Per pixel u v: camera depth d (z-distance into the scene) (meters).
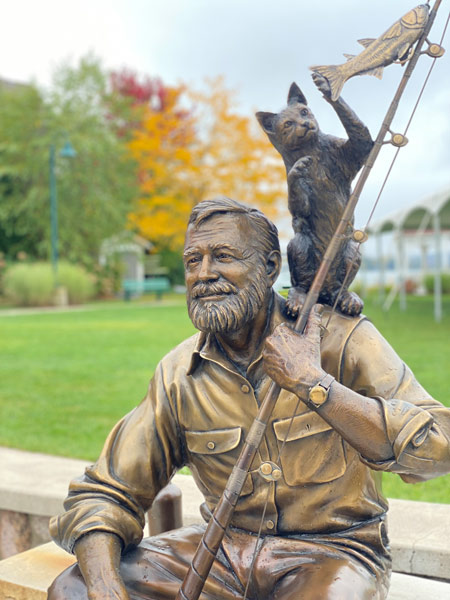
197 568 1.87
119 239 27.34
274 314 2.11
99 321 16.44
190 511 3.32
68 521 2.07
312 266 2.08
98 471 2.16
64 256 25.94
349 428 1.79
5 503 3.86
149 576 2.05
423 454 1.79
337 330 2.07
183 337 12.69
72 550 2.06
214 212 2.01
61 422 6.15
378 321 14.71
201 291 1.98
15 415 6.48
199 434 2.13
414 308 18.98
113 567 1.94
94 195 25.77
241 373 2.12
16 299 22.55
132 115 29.31
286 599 1.88
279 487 2.06
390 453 1.80
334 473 2.04
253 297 1.99
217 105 28.64
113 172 26.66
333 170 2.03
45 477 4.07
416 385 2.00
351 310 2.09
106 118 29.11
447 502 4.11
